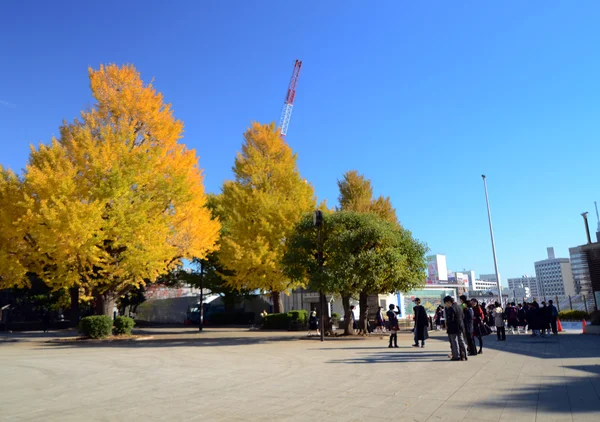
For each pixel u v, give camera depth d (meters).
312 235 21.64
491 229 33.00
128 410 6.13
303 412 5.80
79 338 22.19
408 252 20.44
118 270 19.91
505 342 16.39
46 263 21.17
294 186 31.84
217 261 40.31
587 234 21.92
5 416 5.88
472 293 44.28
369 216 20.77
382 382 7.90
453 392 6.86
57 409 6.27
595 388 6.91
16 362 12.37
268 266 28.98
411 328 29.34
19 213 20.22
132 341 21.06
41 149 20.31
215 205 39.78
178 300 52.03
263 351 14.68
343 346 16.05
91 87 22.34
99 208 18.75
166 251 21.16
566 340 16.45
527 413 5.46
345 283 18.61
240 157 32.53
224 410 6.03
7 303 40.72
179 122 23.72
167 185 21.41
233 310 47.66
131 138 21.56
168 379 8.85
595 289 20.64
